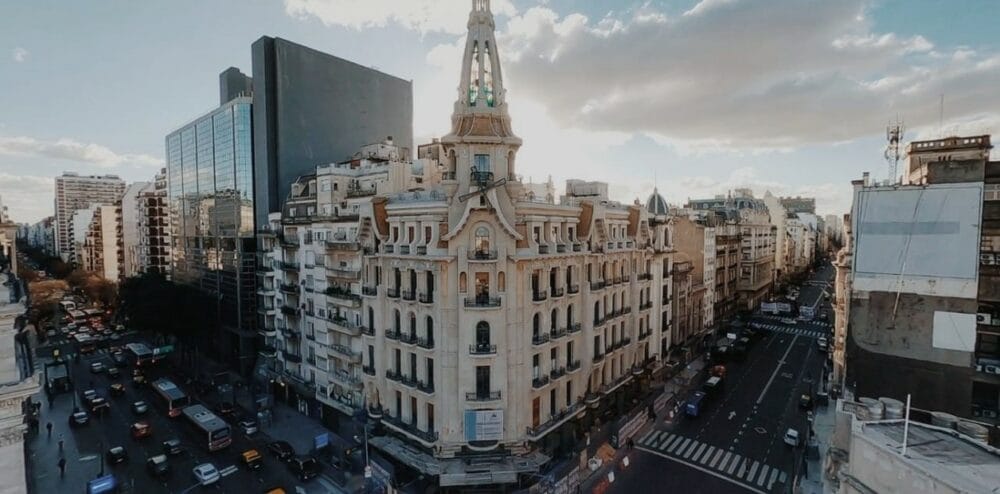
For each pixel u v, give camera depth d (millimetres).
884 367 26188
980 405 24297
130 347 86812
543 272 44719
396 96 89438
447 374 41219
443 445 41031
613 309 56312
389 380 45812
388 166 56125
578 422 50312
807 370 74750
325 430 56312
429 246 41781
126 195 145250
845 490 18766
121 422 59969
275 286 67312
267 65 72562
